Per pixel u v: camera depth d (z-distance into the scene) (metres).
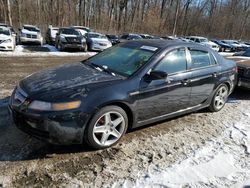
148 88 3.88
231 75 5.54
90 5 46.00
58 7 41.69
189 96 4.62
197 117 5.13
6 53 13.57
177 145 3.95
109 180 3.02
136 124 3.98
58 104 3.18
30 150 3.48
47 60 12.61
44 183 2.88
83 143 3.72
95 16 47.69
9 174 2.98
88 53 17.05
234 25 59.59
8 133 3.86
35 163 3.22
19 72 8.59
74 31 17.84
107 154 3.55
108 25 48.25
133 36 25.81
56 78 3.72
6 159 3.25
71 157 3.41
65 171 3.12
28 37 18.62
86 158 3.42
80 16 45.56
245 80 6.63
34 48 17.17
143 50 4.34
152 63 4.02
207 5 57.88
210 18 58.59
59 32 17.73
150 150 3.74
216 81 5.11
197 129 4.57
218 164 3.52
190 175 3.23
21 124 3.37
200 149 3.88
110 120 3.62
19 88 3.62
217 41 30.95
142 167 3.32
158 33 51.53
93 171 3.16
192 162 3.52
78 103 3.26
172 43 4.52
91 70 4.09
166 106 4.27
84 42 17.17
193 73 4.59
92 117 3.39
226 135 4.43
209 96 5.13
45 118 3.15
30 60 12.00
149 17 53.03
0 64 10.02
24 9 40.75
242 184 3.13
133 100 3.74
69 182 2.93
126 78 3.79
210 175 3.27
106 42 18.50
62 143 3.33
